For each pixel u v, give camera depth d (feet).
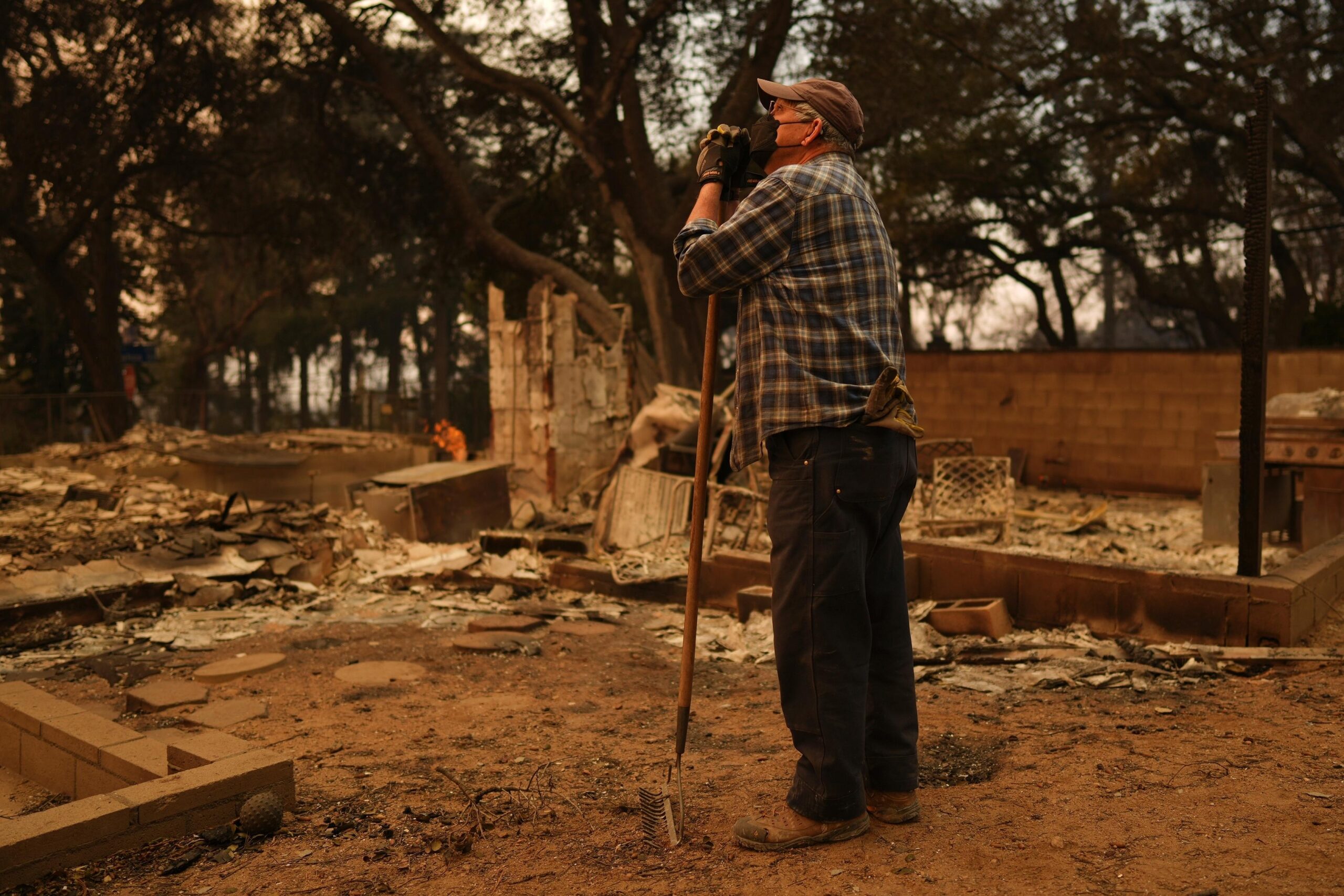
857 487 8.35
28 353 102.83
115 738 11.91
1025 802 9.78
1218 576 18.17
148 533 28.19
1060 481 52.90
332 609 24.84
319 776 12.07
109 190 75.15
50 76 67.21
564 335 46.50
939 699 15.25
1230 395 47.85
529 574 28.07
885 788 9.17
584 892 8.27
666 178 69.62
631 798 10.71
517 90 63.26
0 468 46.55
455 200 69.46
